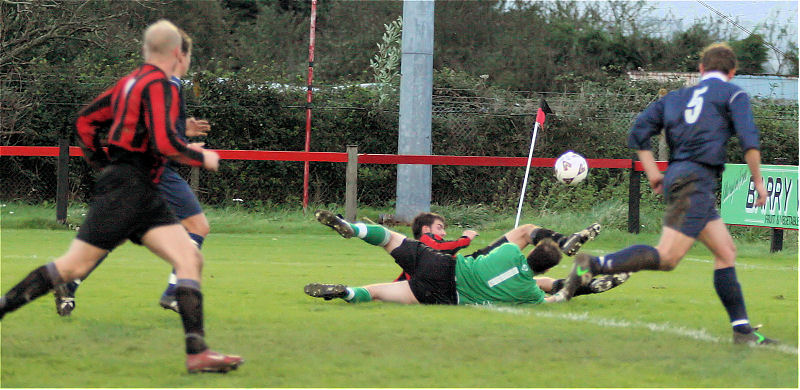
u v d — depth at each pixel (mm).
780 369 13188
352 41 94875
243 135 54312
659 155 50938
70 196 52906
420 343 14742
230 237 40062
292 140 55375
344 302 19594
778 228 36750
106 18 58125
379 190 55812
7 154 42438
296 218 47594
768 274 29297
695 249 39406
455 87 60094
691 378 12555
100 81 54750
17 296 12719
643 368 13156
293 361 13273
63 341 14672
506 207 53031
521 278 19547
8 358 13312
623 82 63688
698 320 17984
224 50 90688
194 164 12781
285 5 110375
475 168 55344
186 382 11883
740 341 15203
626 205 47625
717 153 14867
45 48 58562
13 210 46844
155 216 12742
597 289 20578
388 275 26250
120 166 12664
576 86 68375
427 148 47188
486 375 12523
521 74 90438
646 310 19375
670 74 69625
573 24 96188
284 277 25266
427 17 46594
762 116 60000
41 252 30750
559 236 20344
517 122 56688
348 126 55969
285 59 96438
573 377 12477
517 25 97562
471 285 19375
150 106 12422
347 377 12289
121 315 17422
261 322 16734
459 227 46875
